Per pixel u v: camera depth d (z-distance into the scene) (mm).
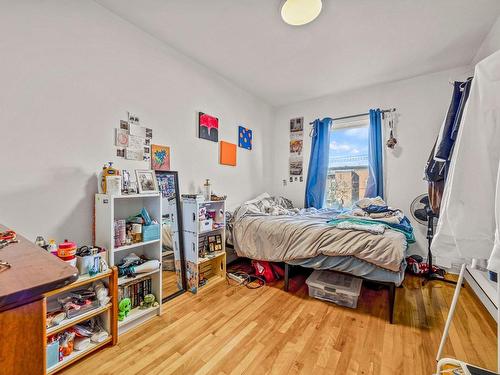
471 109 923
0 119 1331
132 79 1979
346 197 3557
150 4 1763
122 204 1906
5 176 1351
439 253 1021
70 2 1604
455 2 1729
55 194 1542
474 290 2209
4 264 541
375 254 1780
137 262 1809
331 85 3232
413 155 3012
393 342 1544
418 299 2137
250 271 2775
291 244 2230
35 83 1454
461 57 2496
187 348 1478
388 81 3105
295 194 3941
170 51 2301
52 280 467
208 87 2752
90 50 1709
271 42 2244
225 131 3031
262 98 3721
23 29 1408
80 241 1657
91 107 1718
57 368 1241
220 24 1992
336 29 2047
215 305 2000
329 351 1459
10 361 422
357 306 2010
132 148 1979
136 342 1529
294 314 1871
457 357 1406
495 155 869
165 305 1989
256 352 1446
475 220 900
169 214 2238
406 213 3051
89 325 1523
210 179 2801
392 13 1845
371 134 3180
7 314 418
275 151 4117
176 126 2369
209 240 2510
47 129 1505
